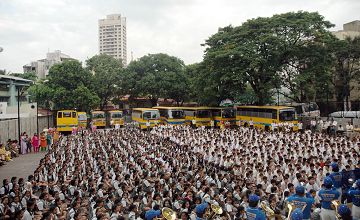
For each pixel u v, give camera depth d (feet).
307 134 88.58
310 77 130.41
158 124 146.20
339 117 130.62
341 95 160.97
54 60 366.22
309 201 34.12
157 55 198.29
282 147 70.23
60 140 104.99
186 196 39.91
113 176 52.24
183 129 109.91
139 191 44.75
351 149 66.08
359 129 107.14
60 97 164.86
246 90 160.25
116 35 590.55
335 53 148.05
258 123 133.80
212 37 154.61
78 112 165.17
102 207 35.78
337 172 46.06
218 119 151.23
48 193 41.98
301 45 136.67
